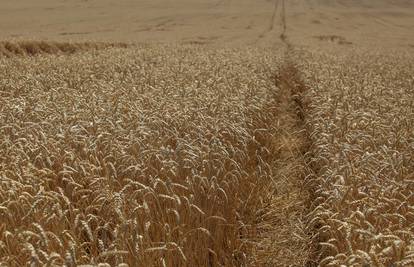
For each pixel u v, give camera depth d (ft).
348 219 13.79
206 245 15.42
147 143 21.24
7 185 15.93
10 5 232.32
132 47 86.53
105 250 13.33
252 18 221.25
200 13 235.20
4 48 69.05
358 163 19.81
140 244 13.82
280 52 82.07
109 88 36.22
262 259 17.67
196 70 49.19
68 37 117.39
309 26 198.08
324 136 23.22
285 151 30.22
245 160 22.61
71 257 11.04
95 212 16.98
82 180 17.60
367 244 13.53
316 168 23.53
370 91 38.11
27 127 21.50
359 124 26.84
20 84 38.09
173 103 29.01
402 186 16.76
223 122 24.26
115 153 19.51
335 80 44.60
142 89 36.45
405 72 57.47
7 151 19.62
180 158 19.06
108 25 173.68
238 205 18.79
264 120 31.48
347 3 308.60
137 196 17.13
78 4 250.37
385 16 251.60
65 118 23.73
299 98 44.11
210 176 18.58
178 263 14.52
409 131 26.32
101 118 24.45
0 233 14.76
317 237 17.66
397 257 12.22
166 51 76.28
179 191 17.60
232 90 35.96
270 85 41.81
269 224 20.36
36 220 14.73
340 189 16.57
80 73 48.08
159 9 246.47
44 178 17.20
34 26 158.30
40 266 12.35
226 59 61.72
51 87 37.40
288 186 24.68
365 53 88.79
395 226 15.21
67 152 18.28
